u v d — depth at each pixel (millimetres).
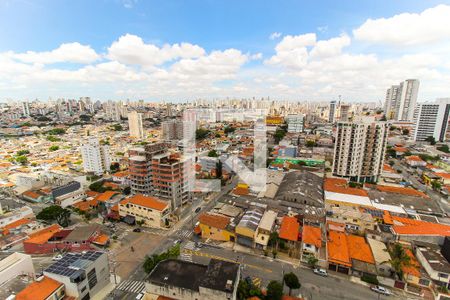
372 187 120250
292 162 167375
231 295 45688
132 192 111500
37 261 71000
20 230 85812
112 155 184500
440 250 67125
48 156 195500
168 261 56844
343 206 95125
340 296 57562
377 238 75250
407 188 116750
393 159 186625
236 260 71062
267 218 84750
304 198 100875
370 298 57094
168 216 95125
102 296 57750
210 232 83250
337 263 65000
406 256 61469
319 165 162500
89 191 122188
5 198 121375
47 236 78312
